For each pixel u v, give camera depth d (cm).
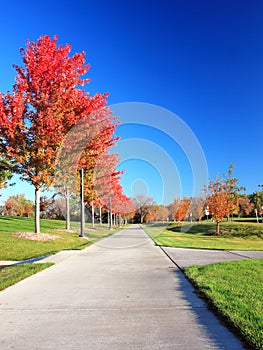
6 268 852
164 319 442
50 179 1438
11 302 537
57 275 786
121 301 539
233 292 562
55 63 1317
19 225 2148
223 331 393
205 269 808
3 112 1260
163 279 729
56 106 1326
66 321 438
